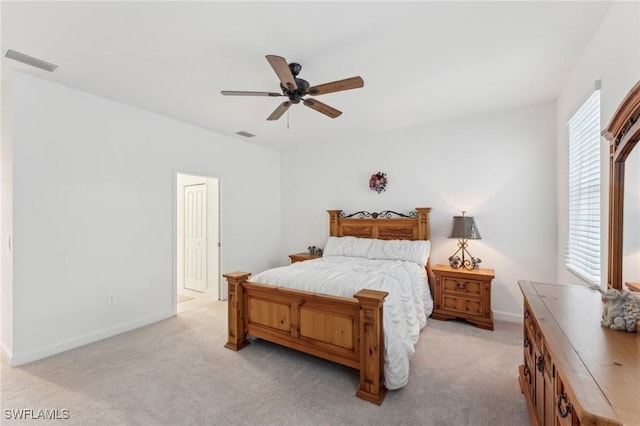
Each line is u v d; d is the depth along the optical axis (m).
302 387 2.20
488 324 3.27
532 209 3.41
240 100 3.18
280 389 2.18
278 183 5.59
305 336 2.53
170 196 3.76
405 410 1.94
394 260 3.84
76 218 2.92
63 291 2.82
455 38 2.07
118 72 2.56
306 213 5.29
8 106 2.59
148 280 3.52
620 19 1.67
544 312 1.42
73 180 2.90
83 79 2.69
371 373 2.05
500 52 2.26
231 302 2.86
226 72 2.55
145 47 2.18
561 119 3.04
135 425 1.82
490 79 2.72
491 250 3.64
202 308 4.14
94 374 2.38
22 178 2.58
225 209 4.56
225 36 2.04
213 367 2.49
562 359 0.96
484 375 2.34
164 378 2.32
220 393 2.13
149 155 3.53
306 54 2.26
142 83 2.77
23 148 2.59
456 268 3.63
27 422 1.83
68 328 2.85
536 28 1.97
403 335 2.31
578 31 2.00
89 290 3.00
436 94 3.06
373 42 2.12
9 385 2.22
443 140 3.96
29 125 2.62
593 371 0.89
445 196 3.95
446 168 3.94
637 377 0.85
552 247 3.30
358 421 1.84
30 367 2.48
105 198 3.13
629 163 1.49
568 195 2.85
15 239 2.54
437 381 2.27
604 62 1.90
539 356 1.53
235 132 4.39
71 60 2.36
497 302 3.61
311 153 5.22
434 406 1.98
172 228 3.79
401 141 4.29
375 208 4.53
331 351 2.38
